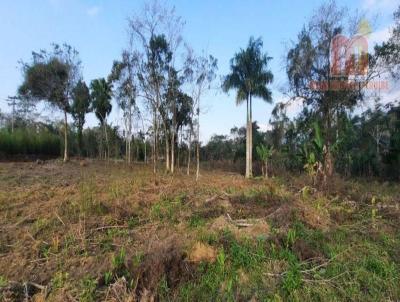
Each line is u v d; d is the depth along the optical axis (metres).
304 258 4.77
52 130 32.03
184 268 4.34
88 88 25.30
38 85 21.45
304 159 13.81
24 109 34.03
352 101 18.05
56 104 22.28
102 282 4.11
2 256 5.22
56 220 6.91
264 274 4.29
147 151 27.92
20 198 9.18
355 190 10.74
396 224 6.79
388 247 5.40
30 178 14.08
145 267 4.24
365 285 4.12
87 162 22.19
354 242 5.54
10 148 24.33
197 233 5.61
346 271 4.32
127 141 24.86
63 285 4.09
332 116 17.83
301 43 17.89
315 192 10.02
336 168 20.66
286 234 5.48
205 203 8.46
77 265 4.79
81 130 26.73
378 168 21.20
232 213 7.36
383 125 24.55
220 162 29.80
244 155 31.39
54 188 10.96
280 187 11.09
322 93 17.77
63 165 19.89
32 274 4.56
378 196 9.77
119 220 6.93
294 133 22.86
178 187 10.87
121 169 18.91
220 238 5.30
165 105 19.19
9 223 6.92
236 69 20.81
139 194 9.30
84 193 9.31
